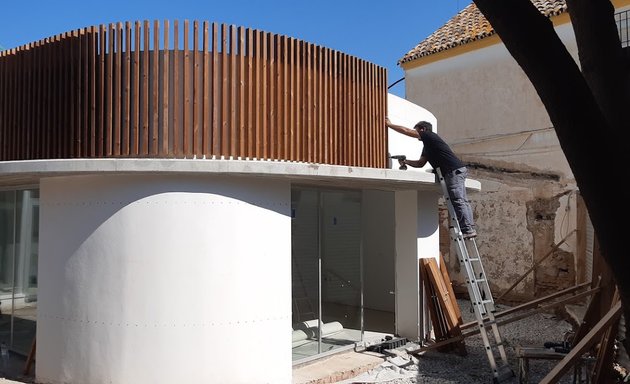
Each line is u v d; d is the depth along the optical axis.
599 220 2.79
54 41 7.10
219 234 6.51
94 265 6.52
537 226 13.34
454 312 9.33
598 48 3.13
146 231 6.39
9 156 7.58
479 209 14.55
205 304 6.42
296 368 7.88
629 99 3.08
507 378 7.50
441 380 7.65
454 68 15.27
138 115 6.62
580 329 8.41
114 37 6.73
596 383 6.64
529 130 13.59
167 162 6.13
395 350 9.04
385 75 8.98
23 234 8.73
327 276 8.83
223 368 6.47
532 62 2.79
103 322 6.45
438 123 15.55
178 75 6.65
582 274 12.09
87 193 6.62
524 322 11.88
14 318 8.82
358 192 9.59
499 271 14.08
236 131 6.85
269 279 6.84
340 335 8.93
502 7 2.83
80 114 6.80
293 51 7.41
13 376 7.38
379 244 12.13
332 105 7.91
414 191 9.69
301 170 6.52
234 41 6.88
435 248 10.12
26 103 7.41
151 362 6.34
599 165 2.73
